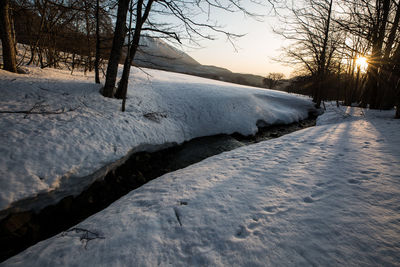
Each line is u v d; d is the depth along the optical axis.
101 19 8.92
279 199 3.34
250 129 11.53
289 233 2.54
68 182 4.38
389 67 8.76
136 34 7.25
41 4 11.09
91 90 8.27
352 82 20.64
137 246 2.73
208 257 2.45
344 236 2.29
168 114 9.81
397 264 1.83
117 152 5.65
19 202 3.55
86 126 5.84
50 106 6.19
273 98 18.84
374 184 3.19
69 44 13.44
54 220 4.08
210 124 10.85
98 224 3.39
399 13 8.62
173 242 2.77
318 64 18.38
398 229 2.22
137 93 10.12
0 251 3.23
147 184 5.29
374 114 10.47
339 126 8.51
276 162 5.14
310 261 2.09
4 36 7.82
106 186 5.20
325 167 4.24
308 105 20.17
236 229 2.84
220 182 4.39
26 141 4.46
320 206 2.92
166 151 8.04
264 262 2.22
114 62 7.90
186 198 3.86
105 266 2.45
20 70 8.74
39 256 2.74
